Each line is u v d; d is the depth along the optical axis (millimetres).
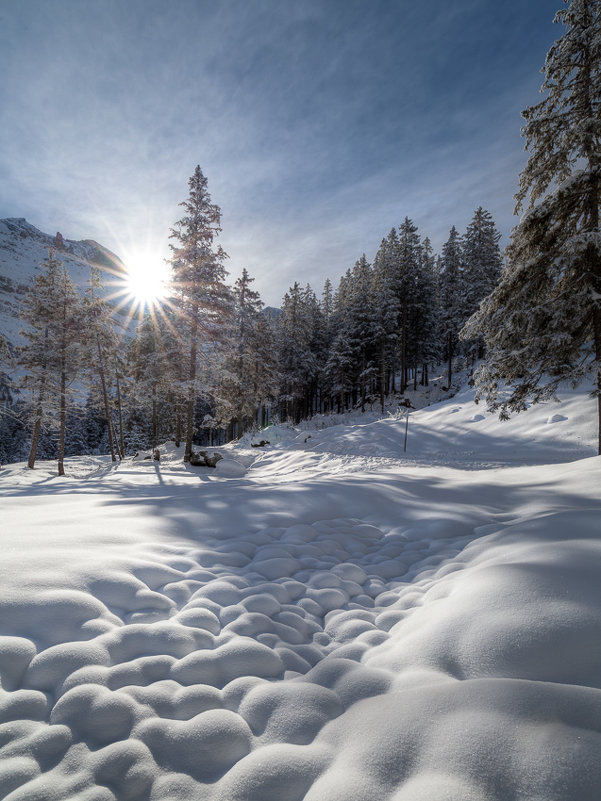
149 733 1766
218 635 2605
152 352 29312
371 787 1420
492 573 2936
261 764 1583
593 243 9828
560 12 11047
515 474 9508
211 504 6012
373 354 39344
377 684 2062
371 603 3293
